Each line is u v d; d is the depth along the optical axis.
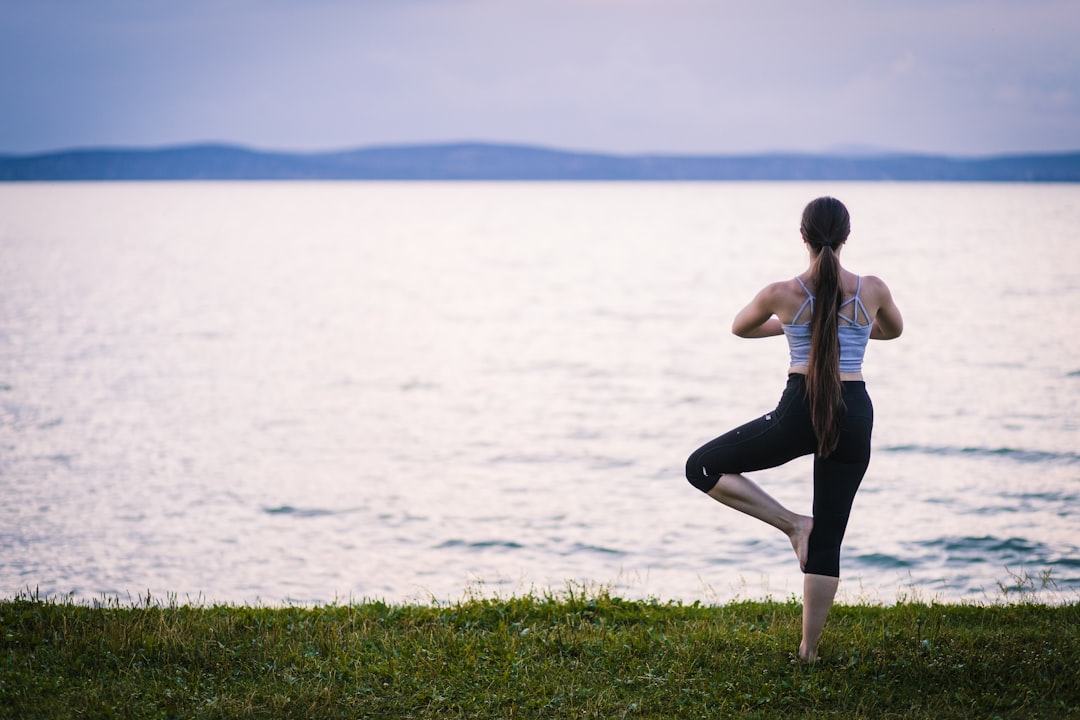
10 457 22.91
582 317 61.59
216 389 34.84
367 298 73.88
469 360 43.53
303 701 4.90
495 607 6.79
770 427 4.92
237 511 18.12
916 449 22.75
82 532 16.28
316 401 32.69
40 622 6.03
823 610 5.16
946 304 60.72
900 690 5.00
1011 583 12.75
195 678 5.21
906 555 14.34
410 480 21.20
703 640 5.86
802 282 4.78
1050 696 4.90
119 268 97.94
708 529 16.53
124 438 25.62
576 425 28.33
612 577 13.75
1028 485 19.08
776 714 4.77
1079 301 62.06
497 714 4.80
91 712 4.72
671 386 35.72
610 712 4.82
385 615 6.68
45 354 42.91
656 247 135.25
